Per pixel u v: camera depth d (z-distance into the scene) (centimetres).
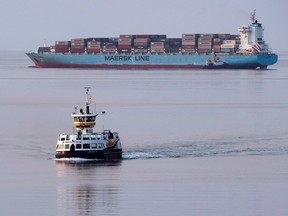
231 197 16388
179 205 15800
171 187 17300
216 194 16650
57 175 18662
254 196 16438
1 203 16062
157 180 18000
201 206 15688
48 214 15262
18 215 15212
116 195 16650
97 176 18488
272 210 15362
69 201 16150
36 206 15838
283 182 17700
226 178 18162
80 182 17888
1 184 17712
